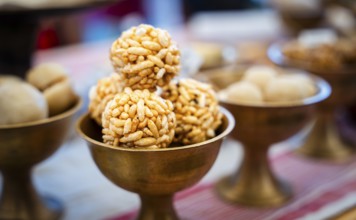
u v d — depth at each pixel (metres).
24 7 0.58
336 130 0.70
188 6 1.65
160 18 1.74
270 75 0.59
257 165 0.58
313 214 0.54
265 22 1.29
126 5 1.64
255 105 0.51
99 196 0.58
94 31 1.55
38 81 0.54
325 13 1.03
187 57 0.69
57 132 0.49
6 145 0.47
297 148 0.70
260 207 0.56
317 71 0.64
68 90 0.53
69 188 0.60
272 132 0.53
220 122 0.47
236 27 1.24
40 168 0.65
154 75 0.43
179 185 0.43
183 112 0.45
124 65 0.43
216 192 0.59
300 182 0.61
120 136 0.41
